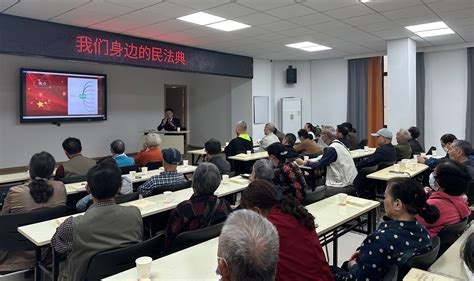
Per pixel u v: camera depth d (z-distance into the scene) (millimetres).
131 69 9711
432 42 7391
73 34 5625
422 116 8227
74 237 1805
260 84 9578
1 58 7348
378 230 1734
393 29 6176
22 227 2363
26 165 7758
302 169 4836
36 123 7875
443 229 2031
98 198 1922
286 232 1628
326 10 4953
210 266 1765
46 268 2439
